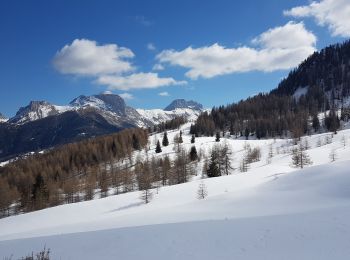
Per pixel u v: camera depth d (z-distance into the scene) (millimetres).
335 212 28859
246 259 19422
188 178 126188
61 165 175625
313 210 32750
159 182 126562
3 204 117312
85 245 26719
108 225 41250
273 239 22656
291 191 50969
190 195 79812
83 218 71812
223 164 121750
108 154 175625
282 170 95750
